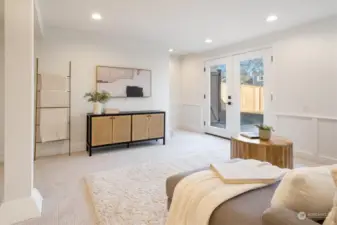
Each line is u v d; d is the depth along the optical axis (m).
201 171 1.69
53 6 3.02
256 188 1.37
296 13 3.23
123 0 2.84
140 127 4.46
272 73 4.25
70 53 4.11
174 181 1.67
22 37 1.91
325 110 3.48
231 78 5.18
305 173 1.00
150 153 4.07
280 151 2.64
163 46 5.18
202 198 1.31
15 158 1.92
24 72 1.93
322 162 3.54
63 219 1.92
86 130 4.30
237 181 1.42
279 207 0.97
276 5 2.97
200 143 4.89
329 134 3.46
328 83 3.43
